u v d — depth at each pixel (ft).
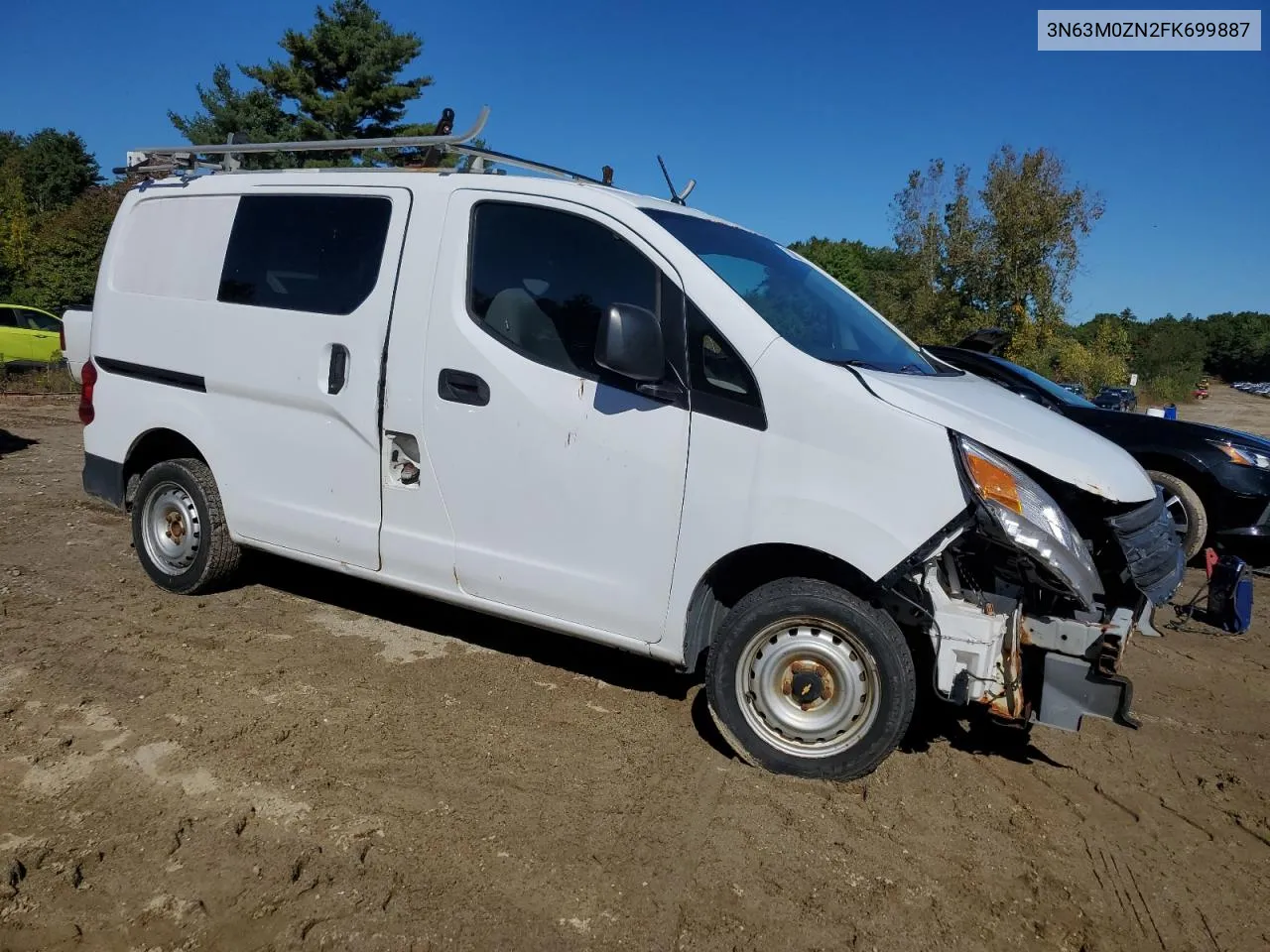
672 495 11.81
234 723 12.37
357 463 14.08
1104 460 11.74
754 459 11.39
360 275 13.99
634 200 13.23
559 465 12.42
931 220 108.58
